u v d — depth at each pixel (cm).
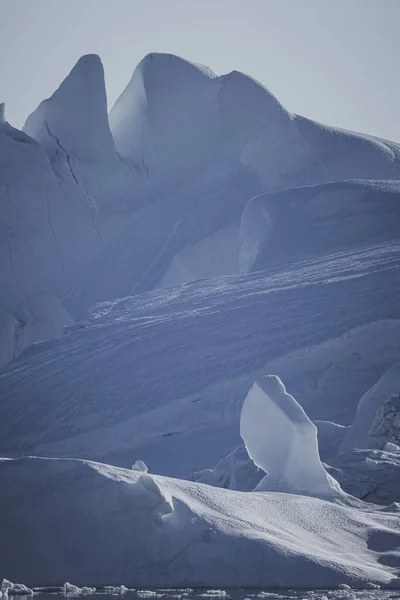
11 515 4831
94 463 5062
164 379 14200
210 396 13588
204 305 17088
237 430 13162
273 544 4872
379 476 7525
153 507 4878
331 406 13262
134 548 4772
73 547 4756
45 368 16125
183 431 13338
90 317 19112
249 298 16488
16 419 14400
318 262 18625
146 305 18675
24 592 4403
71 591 4469
